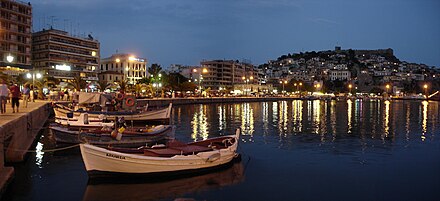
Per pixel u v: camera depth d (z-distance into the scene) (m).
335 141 31.56
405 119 57.03
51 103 50.75
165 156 17.94
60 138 26.83
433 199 15.62
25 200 14.84
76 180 17.59
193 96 116.38
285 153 25.42
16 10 91.75
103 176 16.95
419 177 19.09
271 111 75.44
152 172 17.39
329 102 141.88
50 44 106.81
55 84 86.56
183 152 18.59
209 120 52.53
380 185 17.61
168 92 112.00
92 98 44.50
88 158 16.61
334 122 50.84
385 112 75.75
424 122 51.78
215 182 17.70
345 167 21.19
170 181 17.52
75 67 113.12
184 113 66.62
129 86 100.44
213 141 21.72
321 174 19.55
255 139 32.56
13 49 90.25
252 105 103.94
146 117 44.25
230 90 172.62
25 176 18.25
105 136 24.88
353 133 37.75
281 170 20.33
